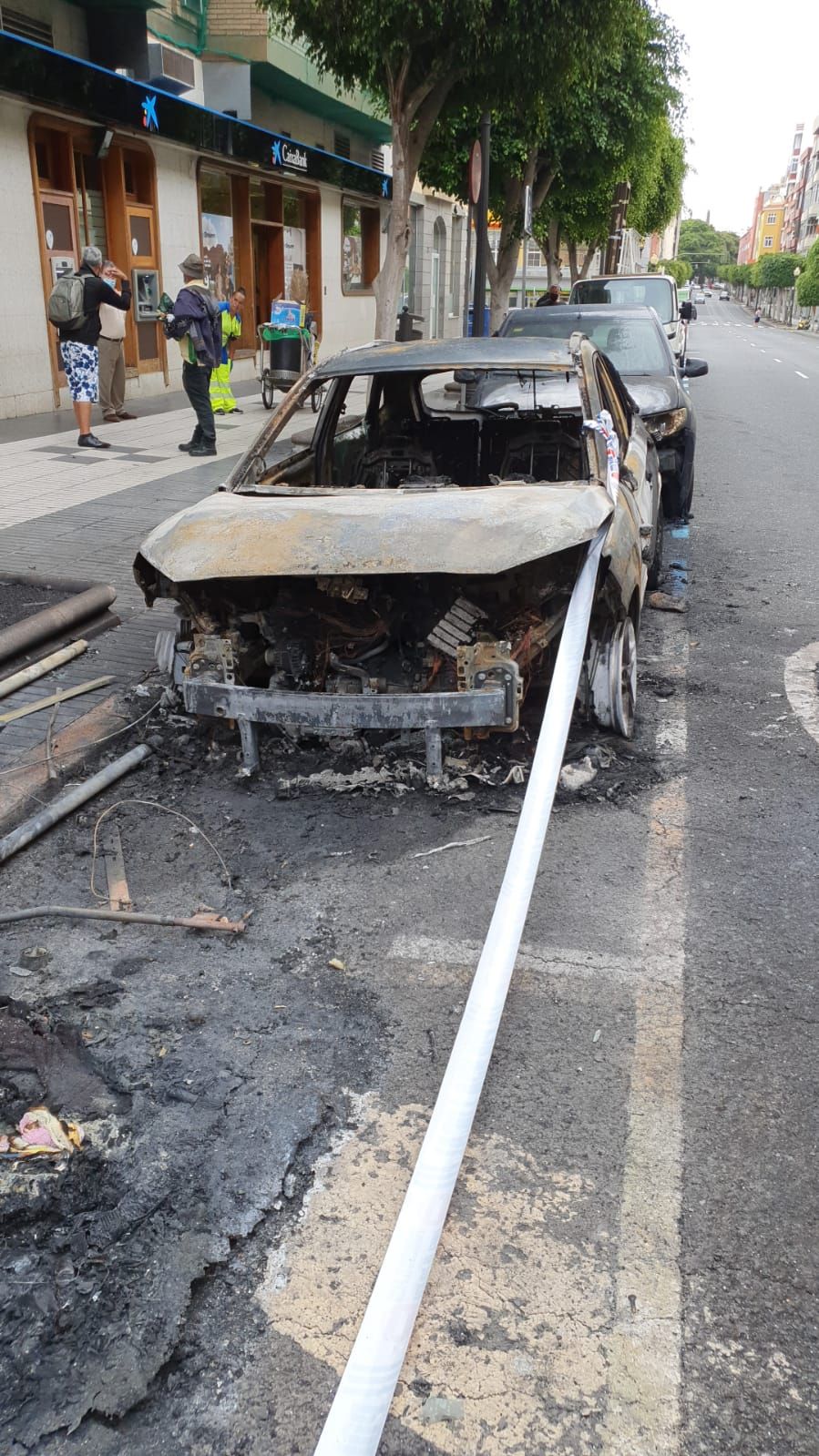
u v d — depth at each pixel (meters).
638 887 3.82
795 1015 3.14
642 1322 2.20
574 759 4.75
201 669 4.42
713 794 4.53
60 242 15.34
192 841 4.16
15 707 5.34
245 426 14.58
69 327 11.93
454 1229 2.42
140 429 14.11
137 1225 2.42
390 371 5.40
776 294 128.38
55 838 4.19
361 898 3.77
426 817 4.31
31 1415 2.02
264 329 16.42
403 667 4.66
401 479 6.02
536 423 5.95
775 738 5.13
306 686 4.57
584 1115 2.76
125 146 16.45
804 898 3.75
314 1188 2.52
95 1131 2.69
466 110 14.84
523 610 4.33
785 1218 2.45
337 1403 1.90
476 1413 2.03
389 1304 2.09
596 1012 3.16
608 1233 2.41
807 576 8.07
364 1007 3.19
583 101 18.83
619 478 5.22
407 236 13.20
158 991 3.27
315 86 22.48
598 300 13.88
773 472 12.59
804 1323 2.20
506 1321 2.20
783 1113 2.77
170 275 18.25
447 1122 2.53
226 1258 2.34
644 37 19.67
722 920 3.62
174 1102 2.79
